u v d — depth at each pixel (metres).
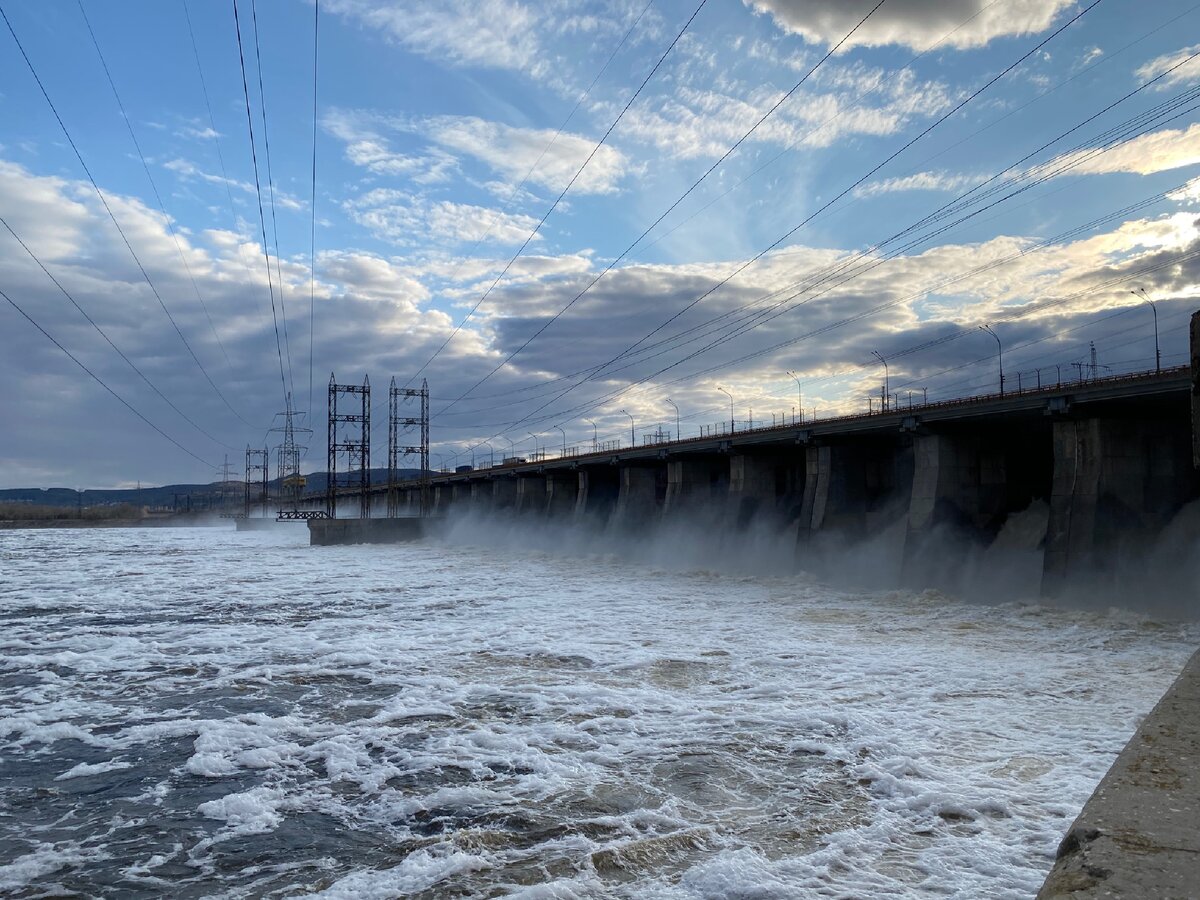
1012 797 12.15
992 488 44.97
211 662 24.30
